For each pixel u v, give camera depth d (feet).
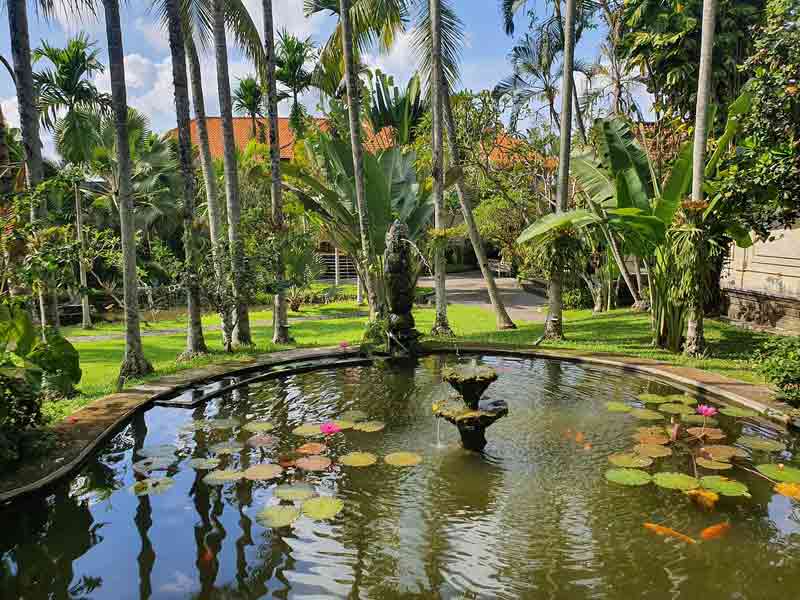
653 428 17.06
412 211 40.37
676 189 27.66
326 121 54.85
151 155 66.33
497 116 42.83
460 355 28.89
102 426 16.89
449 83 37.04
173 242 72.18
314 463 14.73
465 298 62.28
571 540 11.14
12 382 14.26
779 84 21.65
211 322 49.49
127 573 10.19
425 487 13.51
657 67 39.34
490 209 60.44
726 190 23.97
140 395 20.36
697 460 14.62
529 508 12.44
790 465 14.53
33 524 11.93
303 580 9.92
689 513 12.13
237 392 21.89
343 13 31.12
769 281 34.63
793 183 21.68
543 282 64.54
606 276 47.83
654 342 29.53
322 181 48.42
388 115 59.31
